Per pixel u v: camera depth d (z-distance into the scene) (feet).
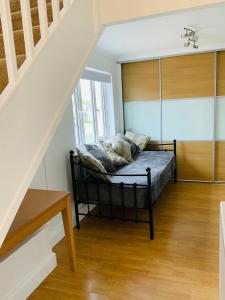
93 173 9.73
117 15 5.85
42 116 4.41
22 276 6.79
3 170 3.60
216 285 6.73
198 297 6.35
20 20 5.68
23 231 5.32
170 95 14.88
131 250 8.52
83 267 7.74
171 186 14.55
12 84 3.77
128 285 6.89
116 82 15.58
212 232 9.43
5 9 3.53
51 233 8.90
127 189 9.38
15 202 3.80
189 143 14.99
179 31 10.74
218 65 13.73
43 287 7.00
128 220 9.64
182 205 11.90
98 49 13.17
